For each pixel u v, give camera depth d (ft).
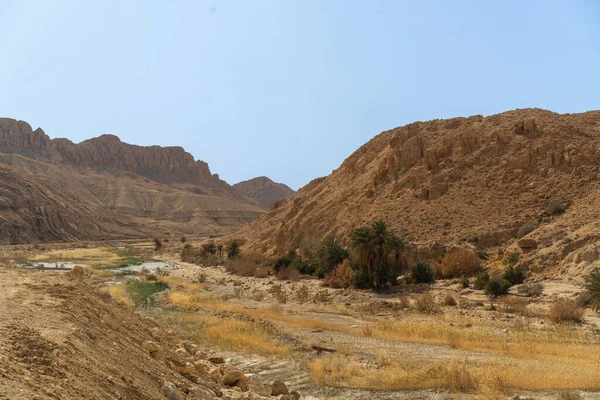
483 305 111.86
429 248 166.61
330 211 250.16
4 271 54.85
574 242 131.44
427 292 131.23
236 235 388.78
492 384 46.06
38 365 19.93
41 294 37.55
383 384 47.62
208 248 318.24
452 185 199.41
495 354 62.85
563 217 157.07
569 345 68.85
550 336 75.97
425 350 65.67
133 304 105.50
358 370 53.01
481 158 205.05
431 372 50.39
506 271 131.13
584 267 119.65
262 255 276.21
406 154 230.27
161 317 88.48
